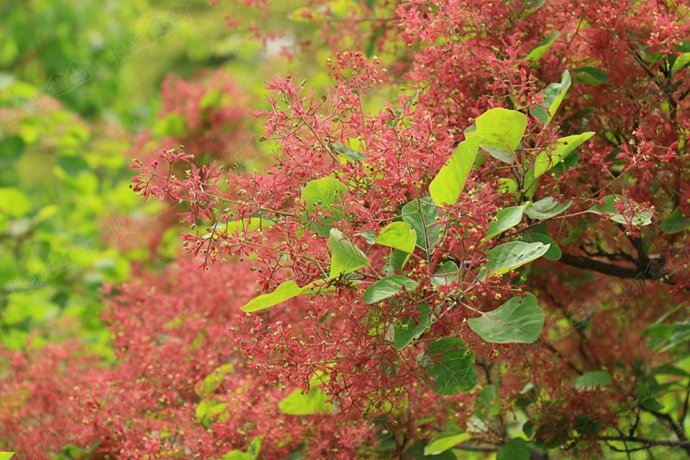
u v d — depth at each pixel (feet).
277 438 5.85
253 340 5.33
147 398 6.15
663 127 5.53
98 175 11.02
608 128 5.75
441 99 5.55
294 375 5.07
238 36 14.43
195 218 4.99
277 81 5.14
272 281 5.09
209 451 5.77
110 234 9.02
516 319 4.78
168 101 9.21
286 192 5.09
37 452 6.28
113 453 6.15
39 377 6.63
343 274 4.99
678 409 7.06
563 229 5.58
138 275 8.53
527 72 5.53
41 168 11.69
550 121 5.41
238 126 8.73
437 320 4.93
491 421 6.11
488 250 4.99
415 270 4.91
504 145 5.15
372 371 5.01
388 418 5.75
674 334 6.16
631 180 5.74
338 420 5.55
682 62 5.52
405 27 5.59
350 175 5.07
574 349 6.43
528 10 5.53
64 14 15.01
